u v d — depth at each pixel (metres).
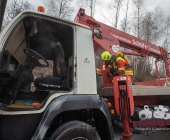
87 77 2.23
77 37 2.31
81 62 2.24
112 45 3.91
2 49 1.73
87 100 2.10
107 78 3.73
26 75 2.05
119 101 2.85
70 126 1.92
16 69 1.82
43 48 2.69
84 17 3.87
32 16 2.05
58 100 1.92
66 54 2.63
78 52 2.26
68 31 2.46
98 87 2.47
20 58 2.68
